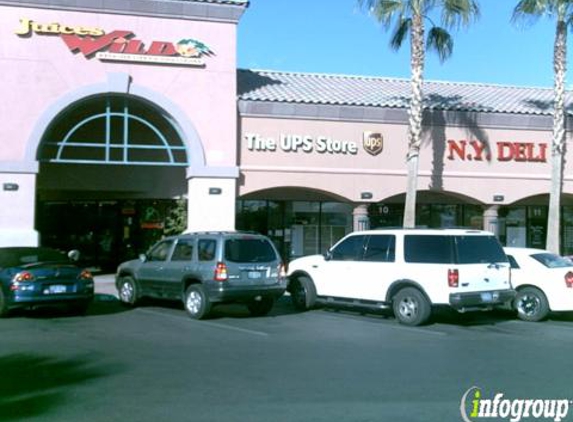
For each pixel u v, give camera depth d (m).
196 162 20.72
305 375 8.75
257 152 21.59
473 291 13.55
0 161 19.08
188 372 8.88
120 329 12.84
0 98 19.25
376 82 26.64
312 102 21.84
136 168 23.80
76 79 19.86
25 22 19.47
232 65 21.25
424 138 22.94
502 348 11.20
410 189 20.94
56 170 23.31
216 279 13.98
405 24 21.58
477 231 13.95
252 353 10.35
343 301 15.29
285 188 22.55
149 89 20.47
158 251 15.88
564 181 23.83
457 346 11.32
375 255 14.70
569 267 15.07
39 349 10.53
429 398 7.62
